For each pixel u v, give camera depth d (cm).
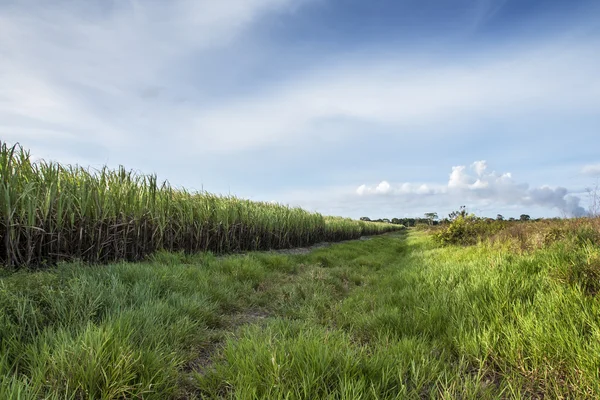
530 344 220
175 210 743
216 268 554
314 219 1527
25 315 235
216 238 859
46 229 471
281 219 1176
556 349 204
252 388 171
